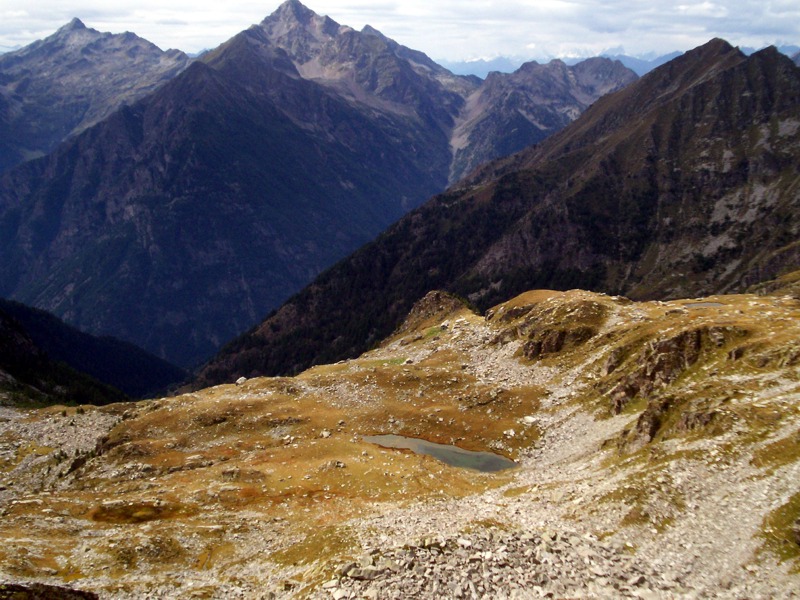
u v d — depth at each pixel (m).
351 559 49.59
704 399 69.62
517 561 46.34
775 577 39.69
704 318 105.25
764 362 75.81
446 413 114.31
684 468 56.66
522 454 97.75
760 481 49.88
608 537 51.34
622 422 90.00
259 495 79.94
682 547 46.88
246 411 118.94
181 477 89.50
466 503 73.25
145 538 61.41
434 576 44.41
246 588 52.53
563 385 114.50
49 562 56.38
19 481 102.88
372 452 97.50
